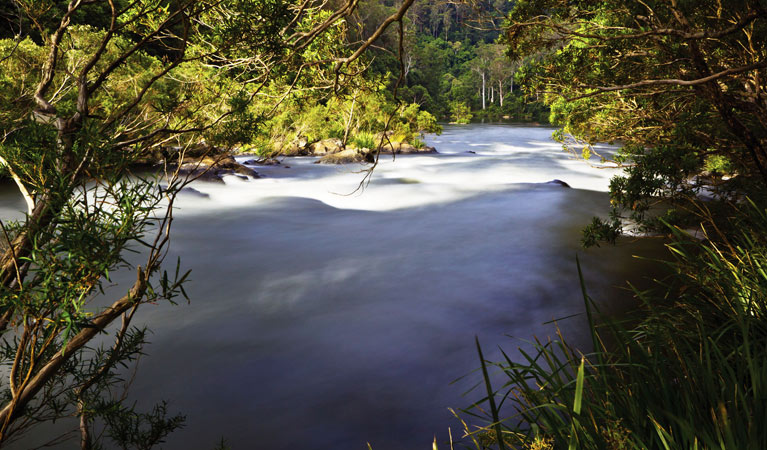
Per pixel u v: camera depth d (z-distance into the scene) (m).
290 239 9.98
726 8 4.64
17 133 1.71
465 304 6.52
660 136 6.98
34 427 3.74
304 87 3.31
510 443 2.30
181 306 6.46
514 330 5.74
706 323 3.29
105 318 1.64
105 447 3.54
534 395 2.20
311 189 15.89
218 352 5.28
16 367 1.55
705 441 1.68
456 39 119.00
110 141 1.61
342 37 3.26
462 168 21.05
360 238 10.05
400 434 3.95
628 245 8.46
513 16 5.58
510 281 7.27
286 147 24.20
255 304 6.57
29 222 1.55
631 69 6.10
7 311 1.52
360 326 5.92
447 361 5.10
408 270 7.93
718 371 2.27
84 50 8.41
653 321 3.14
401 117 28.70
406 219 11.69
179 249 9.05
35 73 8.32
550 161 23.56
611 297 6.47
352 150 23.97
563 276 7.37
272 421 4.15
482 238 9.70
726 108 5.29
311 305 6.57
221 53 2.63
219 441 3.88
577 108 7.60
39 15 2.04
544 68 6.18
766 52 4.93
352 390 4.60
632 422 1.96
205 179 15.62
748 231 4.63
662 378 2.10
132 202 1.51
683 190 6.85
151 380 4.72
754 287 3.29
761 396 1.86
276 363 5.08
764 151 5.34
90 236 1.43
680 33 3.61
